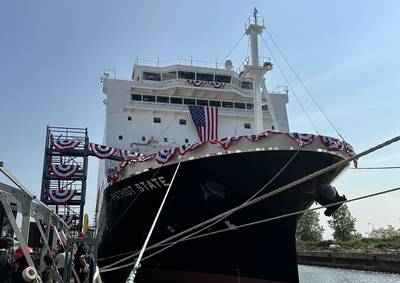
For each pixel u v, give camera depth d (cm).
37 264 952
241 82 2625
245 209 1522
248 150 1470
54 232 1174
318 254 4959
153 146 2252
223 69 2530
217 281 1562
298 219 1584
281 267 1558
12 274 647
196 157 1505
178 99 2469
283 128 2512
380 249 5056
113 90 2397
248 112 2489
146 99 2434
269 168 1484
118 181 1778
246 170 1490
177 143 2297
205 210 1555
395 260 3644
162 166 1565
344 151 1542
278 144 1464
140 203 1709
